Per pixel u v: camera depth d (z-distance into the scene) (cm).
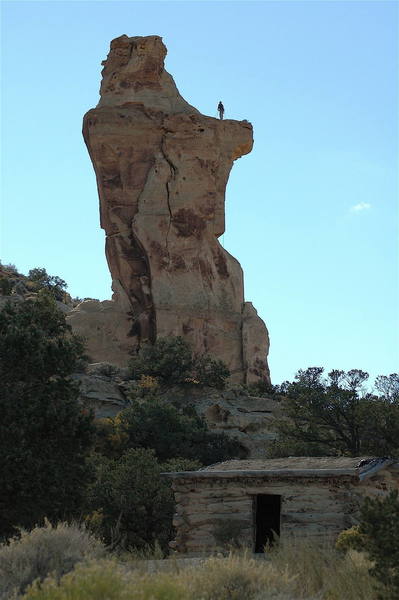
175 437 7331
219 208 12244
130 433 7181
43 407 3253
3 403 3219
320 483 2512
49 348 3434
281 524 2511
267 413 8869
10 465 3098
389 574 1483
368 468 2511
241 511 2567
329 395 6366
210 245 11981
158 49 12738
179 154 12225
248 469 2653
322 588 1581
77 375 8681
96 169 12288
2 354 3350
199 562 1719
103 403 8412
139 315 11519
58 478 3170
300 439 6475
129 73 12619
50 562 1548
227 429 8469
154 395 8906
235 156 12569
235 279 11938
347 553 1806
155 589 1311
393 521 1513
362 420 6069
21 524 3072
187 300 11544
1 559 1551
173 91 12700
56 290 13675
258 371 11388
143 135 12288
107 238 12044
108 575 1316
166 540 3891
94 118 12306
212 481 2608
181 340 10106
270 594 1409
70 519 3109
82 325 11231
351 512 2464
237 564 1463
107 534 3553
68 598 1273
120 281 11788
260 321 11662
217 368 9588
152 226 11838
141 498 4041
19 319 3650
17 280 12775
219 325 11544
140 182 12150
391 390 6556
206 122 12425
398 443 6062
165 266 11694
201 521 2586
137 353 11300
